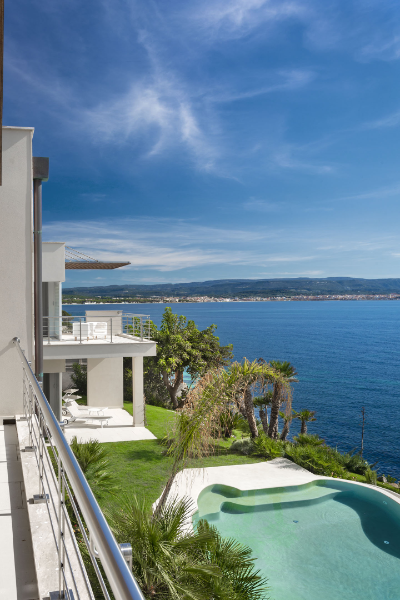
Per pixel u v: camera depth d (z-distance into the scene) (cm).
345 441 4575
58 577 247
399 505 1157
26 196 723
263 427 2077
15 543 314
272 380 1456
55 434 207
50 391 1650
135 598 76
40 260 742
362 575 865
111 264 1825
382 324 19050
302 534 1027
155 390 2700
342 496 1255
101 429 1705
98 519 113
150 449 1464
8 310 705
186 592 498
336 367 9319
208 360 2441
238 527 1048
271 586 816
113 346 1642
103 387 2095
